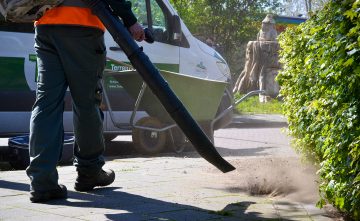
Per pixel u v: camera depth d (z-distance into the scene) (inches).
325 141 167.8
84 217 171.6
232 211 185.0
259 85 1172.5
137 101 379.9
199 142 182.5
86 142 202.4
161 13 437.1
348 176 155.3
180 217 174.6
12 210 180.5
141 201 196.7
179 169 275.6
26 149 325.7
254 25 1414.9
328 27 169.6
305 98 230.1
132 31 195.3
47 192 193.0
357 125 151.5
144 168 279.6
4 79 379.2
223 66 461.7
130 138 533.3
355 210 153.3
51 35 190.5
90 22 190.9
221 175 255.3
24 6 187.2
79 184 211.5
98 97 199.3
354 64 150.5
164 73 358.0
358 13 148.6
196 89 372.8
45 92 192.2
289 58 264.7
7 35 380.5
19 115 383.2
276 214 182.2
